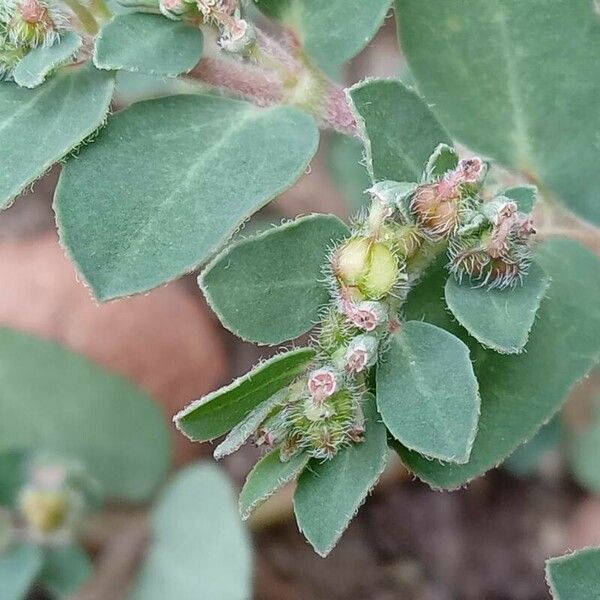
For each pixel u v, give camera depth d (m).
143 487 0.05
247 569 0.05
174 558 0.05
